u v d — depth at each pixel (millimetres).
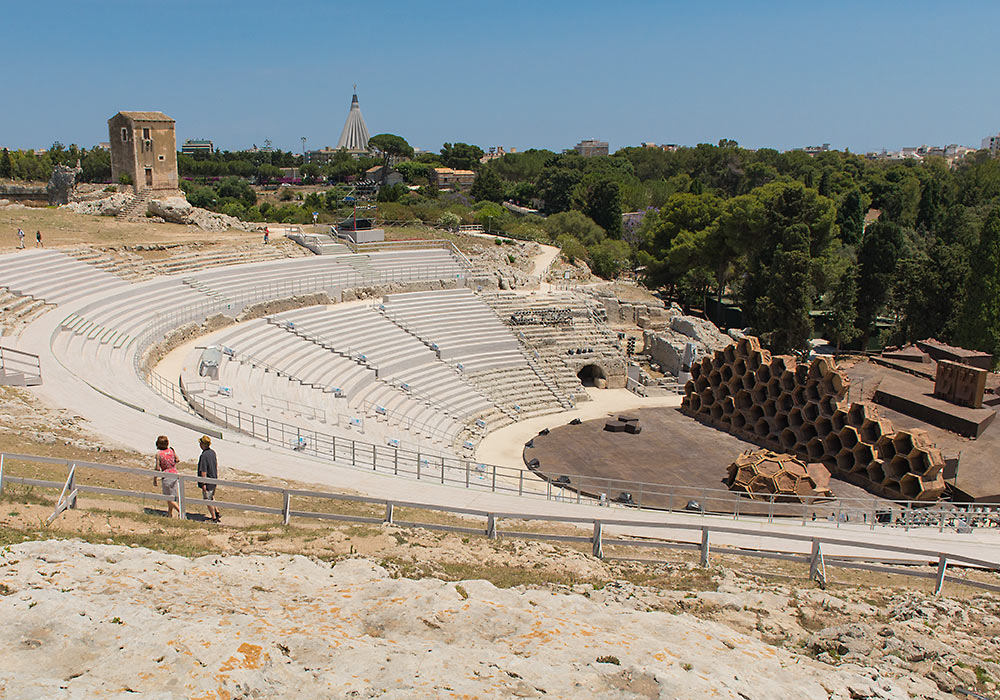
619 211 127000
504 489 37750
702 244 91688
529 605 15258
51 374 34969
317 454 34906
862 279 86062
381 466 36531
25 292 45469
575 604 15562
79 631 11359
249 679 10344
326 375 51781
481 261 82125
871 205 166250
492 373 63438
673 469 47375
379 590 14875
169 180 83500
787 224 84812
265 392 44625
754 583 20250
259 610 13250
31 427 27641
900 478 43562
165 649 10875
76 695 9406
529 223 112062
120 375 38281
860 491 45031
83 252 55938
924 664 14945
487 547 21125
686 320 76000
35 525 17625
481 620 13664
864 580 23031
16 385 32750
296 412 42906
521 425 57469
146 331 46125
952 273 80188
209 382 42062
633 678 11391
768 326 80938
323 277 67562
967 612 19297
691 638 13953
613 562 21422
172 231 73000
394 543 20203
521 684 10914
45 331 40281
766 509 40938
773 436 52125
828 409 49125
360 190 141250
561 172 153125
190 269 61281
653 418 58625
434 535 21672
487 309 71000
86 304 46219
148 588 13844
